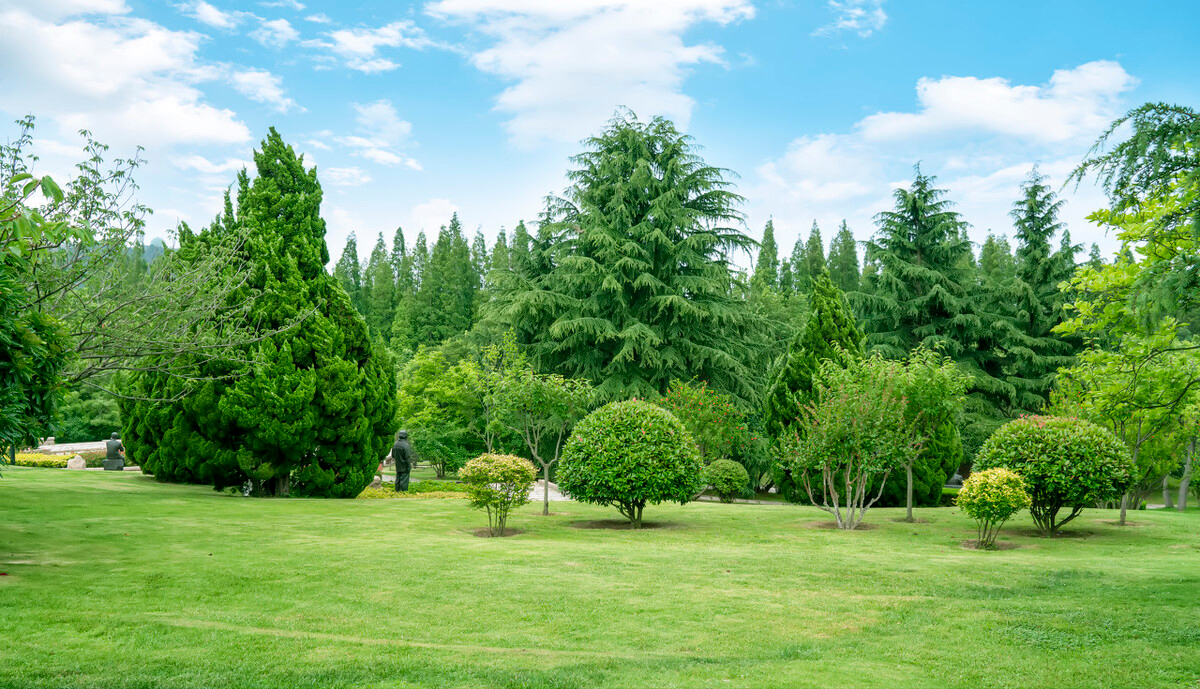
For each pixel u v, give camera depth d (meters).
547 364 28.14
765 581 7.57
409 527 11.55
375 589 6.85
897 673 4.70
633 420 12.45
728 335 28.20
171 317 12.45
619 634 5.56
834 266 63.75
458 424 27.03
